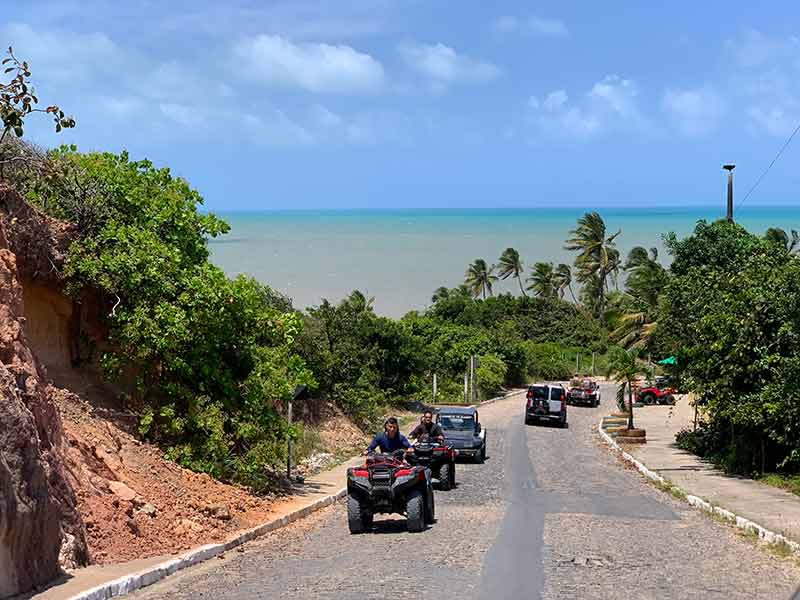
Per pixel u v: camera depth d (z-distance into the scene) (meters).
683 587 10.25
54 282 15.41
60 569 9.51
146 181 18.16
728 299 22.66
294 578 10.58
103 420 14.92
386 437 15.18
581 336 88.88
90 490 11.66
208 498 14.75
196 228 18.81
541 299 93.81
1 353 10.48
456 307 85.69
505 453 30.42
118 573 9.98
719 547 13.27
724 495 19.09
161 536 12.12
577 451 31.73
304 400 31.77
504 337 72.19
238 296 17.17
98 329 16.61
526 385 72.00
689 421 43.50
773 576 11.05
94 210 16.52
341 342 36.84
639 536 14.14
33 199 16.27
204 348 16.84
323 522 15.78
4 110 12.87
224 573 10.90
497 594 9.63
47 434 10.58
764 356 21.36
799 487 19.55
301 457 24.64
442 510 17.09
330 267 149.38
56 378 15.37
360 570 11.07
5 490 8.37
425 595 9.55
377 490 14.07
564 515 16.45
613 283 99.56
